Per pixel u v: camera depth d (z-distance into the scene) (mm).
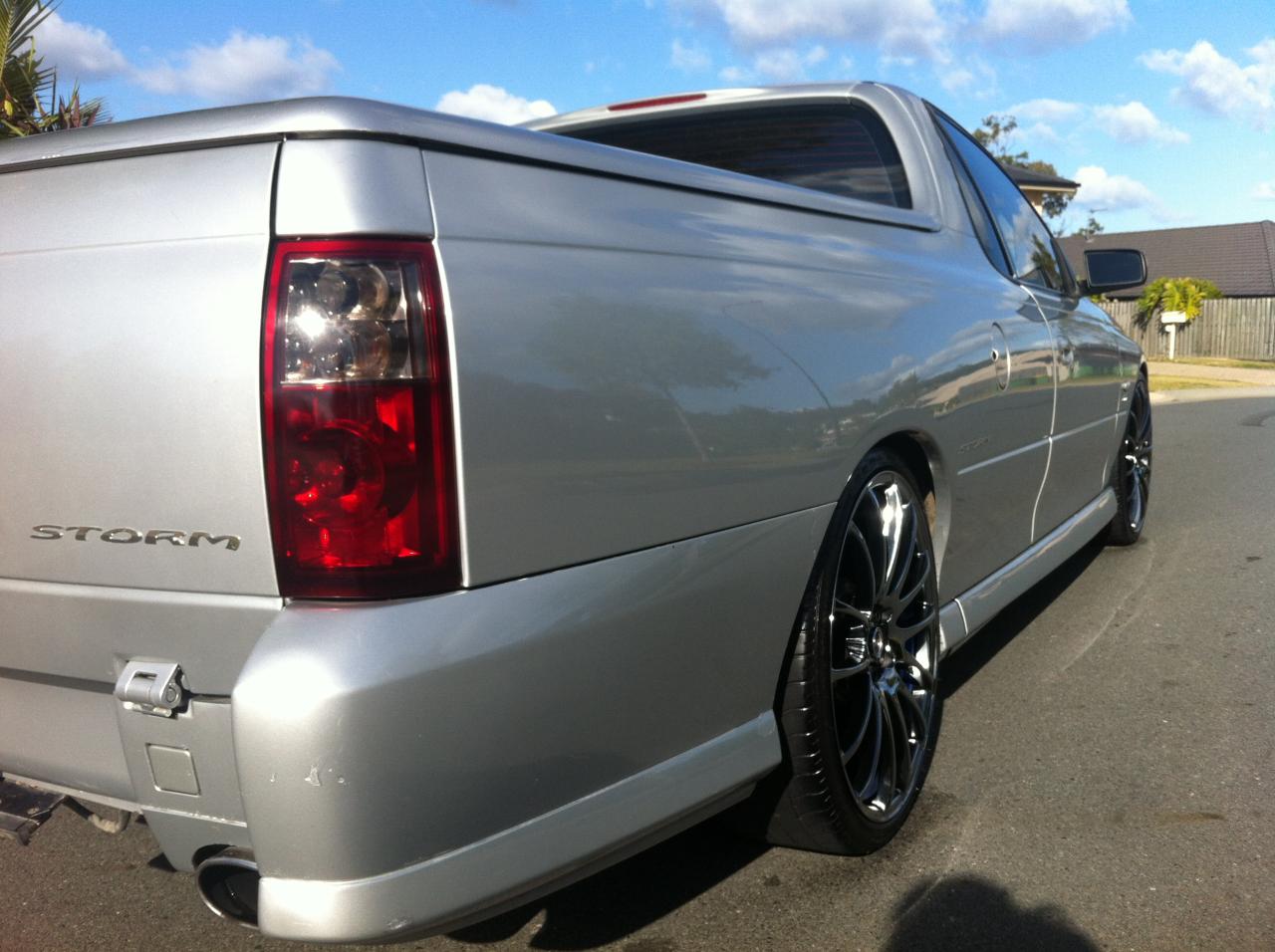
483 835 1687
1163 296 35406
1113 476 5293
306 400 1578
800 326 2303
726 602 2072
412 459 1591
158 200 1693
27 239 1784
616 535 1832
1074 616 4547
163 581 1704
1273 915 2361
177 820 1779
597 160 1955
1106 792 2951
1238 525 6207
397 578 1596
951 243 3371
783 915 2416
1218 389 18438
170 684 1706
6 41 6938
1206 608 4594
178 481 1660
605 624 1806
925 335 2777
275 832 1546
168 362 1650
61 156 1777
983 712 3535
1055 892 2473
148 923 2479
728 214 2287
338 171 1599
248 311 1601
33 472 1785
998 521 3457
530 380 1700
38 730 1994
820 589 2355
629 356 1862
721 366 2049
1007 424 3338
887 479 2658
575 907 2475
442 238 1639
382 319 1583
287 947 2375
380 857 1574
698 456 1979
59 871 2719
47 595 1819
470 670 1616
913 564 2814
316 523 1591
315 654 1533
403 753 1562
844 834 2490
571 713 1772
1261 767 3070
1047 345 3703
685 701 2016
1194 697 3607
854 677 2602
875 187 3508
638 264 1946
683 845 2730
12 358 1778
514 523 1680
